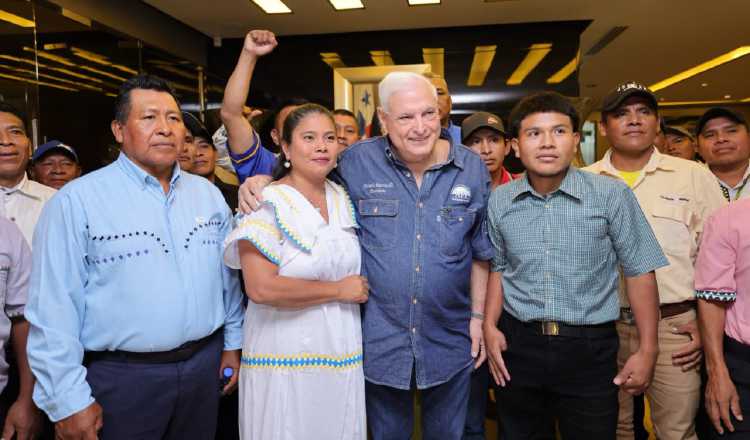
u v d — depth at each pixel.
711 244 1.88
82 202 1.56
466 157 1.89
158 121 1.62
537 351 1.81
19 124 2.39
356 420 1.73
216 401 1.77
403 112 1.69
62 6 4.34
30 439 1.77
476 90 6.44
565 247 1.77
